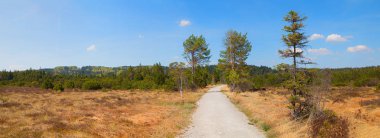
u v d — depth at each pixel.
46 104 28.58
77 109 24.89
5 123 16.39
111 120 18.86
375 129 12.87
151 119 20.11
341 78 65.62
